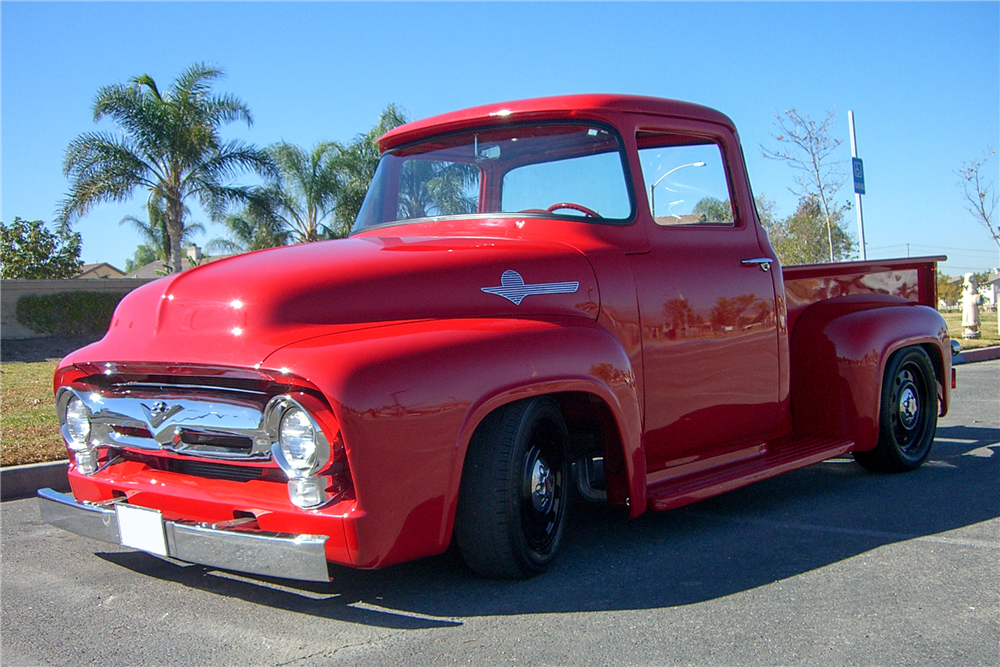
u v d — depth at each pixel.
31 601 3.04
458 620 2.76
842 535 3.70
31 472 4.91
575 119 3.65
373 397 2.51
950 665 2.43
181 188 21.05
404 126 4.09
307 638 2.64
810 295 4.70
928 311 5.16
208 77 21.12
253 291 2.75
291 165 23.33
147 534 2.83
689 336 3.67
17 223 34.12
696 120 3.98
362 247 3.16
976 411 7.28
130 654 2.57
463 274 3.04
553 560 3.20
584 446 3.56
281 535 2.56
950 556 3.39
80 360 2.97
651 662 2.45
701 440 3.81
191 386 2.81
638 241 3.58
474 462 2.87
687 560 3.36
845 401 4.52
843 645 2.56
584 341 3.11
